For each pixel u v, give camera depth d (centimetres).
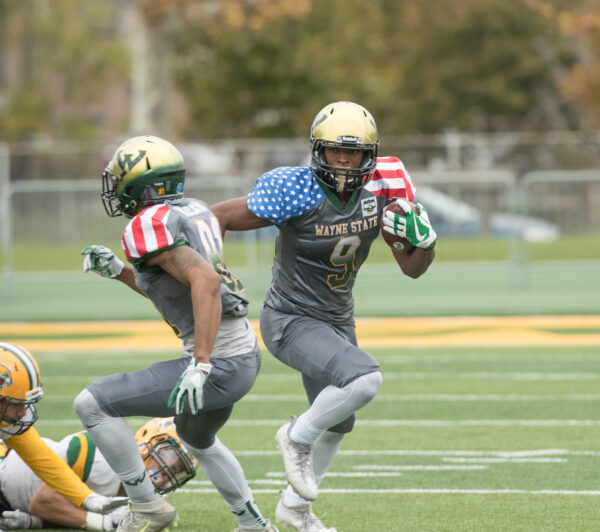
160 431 1777
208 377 1569
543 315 4816
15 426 1627
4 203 5859
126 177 1592
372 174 1706
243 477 1698
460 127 11950
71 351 3966
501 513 1906
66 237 5931
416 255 1683
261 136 9625
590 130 11262
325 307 1727
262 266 5753
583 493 2033
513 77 11612
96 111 16675
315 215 1672
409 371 3459
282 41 9319
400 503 1994
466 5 11625
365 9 10412
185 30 9344
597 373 3350
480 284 5984
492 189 5834
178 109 13700
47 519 1778
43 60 13525
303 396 3102
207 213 1630
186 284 1521
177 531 1822
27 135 13038
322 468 1802
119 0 15212
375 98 10150
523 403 2928
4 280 5991
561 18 8756
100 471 1802
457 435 2569
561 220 5812
